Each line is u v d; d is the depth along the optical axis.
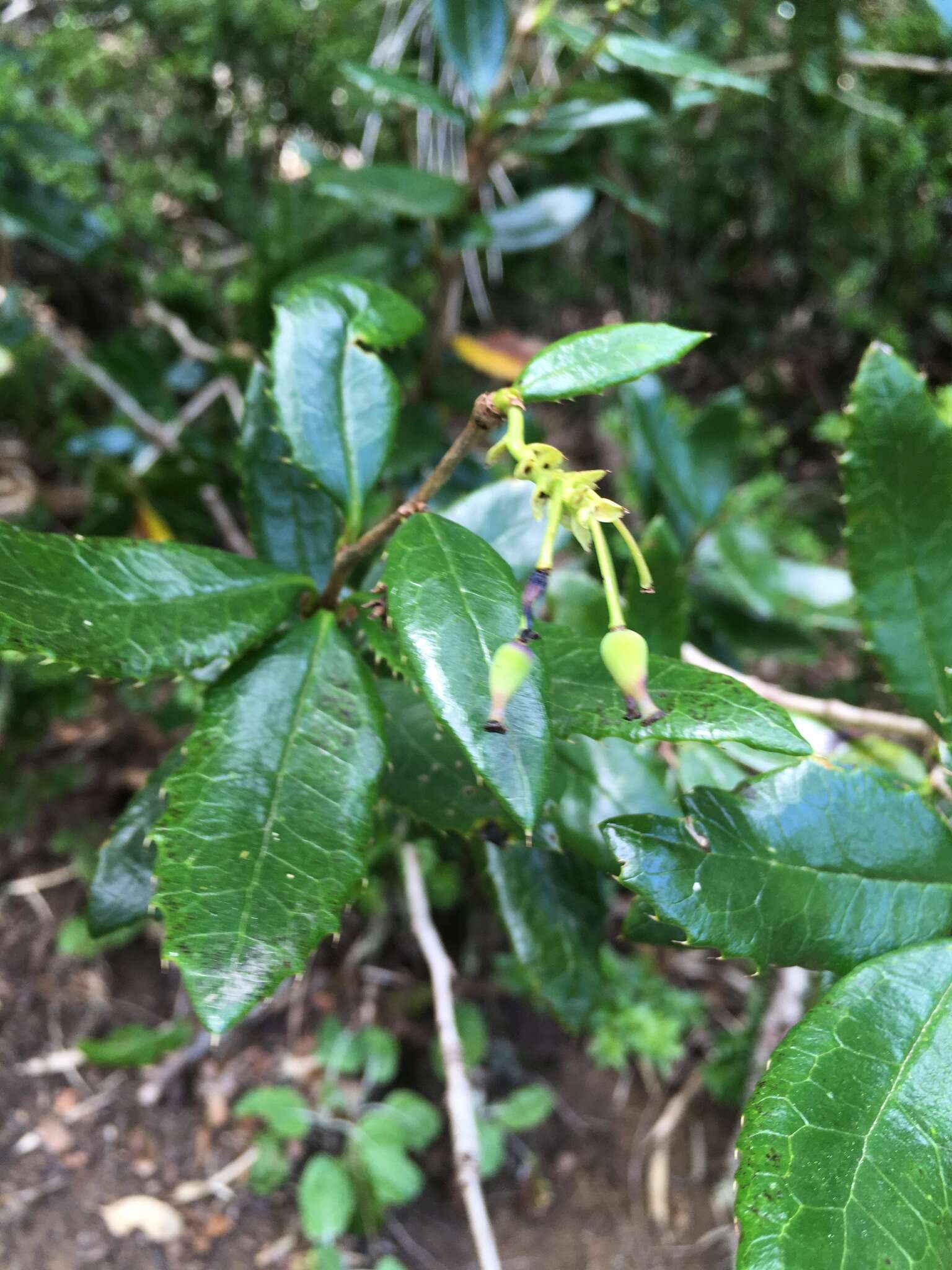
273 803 0.13
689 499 0.28
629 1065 0.31
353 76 0.25
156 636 0.13
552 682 0.13
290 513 0.18
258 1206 0.27
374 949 0.31
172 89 0.37
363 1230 0.27
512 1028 0.31
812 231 0.39
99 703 0.36
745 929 0.12
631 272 0.45
